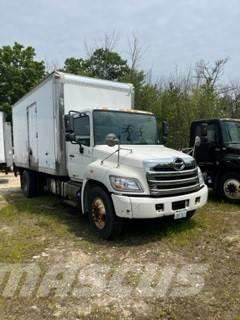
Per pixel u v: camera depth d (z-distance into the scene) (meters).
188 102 19.47
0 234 6.12
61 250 5.21
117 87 7.86
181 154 5.96
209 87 20.94
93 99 7.51
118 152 5.60
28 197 9.99
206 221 6.68
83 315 3.34
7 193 11.21
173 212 5.36
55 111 7.23
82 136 6.59
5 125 14.33
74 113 6.80
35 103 8.66
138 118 6.88
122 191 5.26
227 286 3.93
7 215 7.58
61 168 7.28
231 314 3.33
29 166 9.59
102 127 6.39
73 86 7.25
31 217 7.36
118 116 6.64
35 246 5.41
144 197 5.18
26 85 34.97
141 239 5.66
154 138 6.94
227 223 6.62
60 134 7.21
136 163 5.32
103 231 5.68
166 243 5.45
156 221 6.37
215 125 8.88
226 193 8.64
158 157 5.45
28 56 35.50
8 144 14.41
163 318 3.27
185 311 3.39
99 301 3.61
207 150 9.02
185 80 23.42
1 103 33.53
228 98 22.95
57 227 6.49
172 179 5.43
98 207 5.82
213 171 8.98
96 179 5.77
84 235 5.98
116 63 30.52
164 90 21.47
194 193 5.70
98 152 6.10
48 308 3.48
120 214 5.25
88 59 30.98
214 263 4.62
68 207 8.36
